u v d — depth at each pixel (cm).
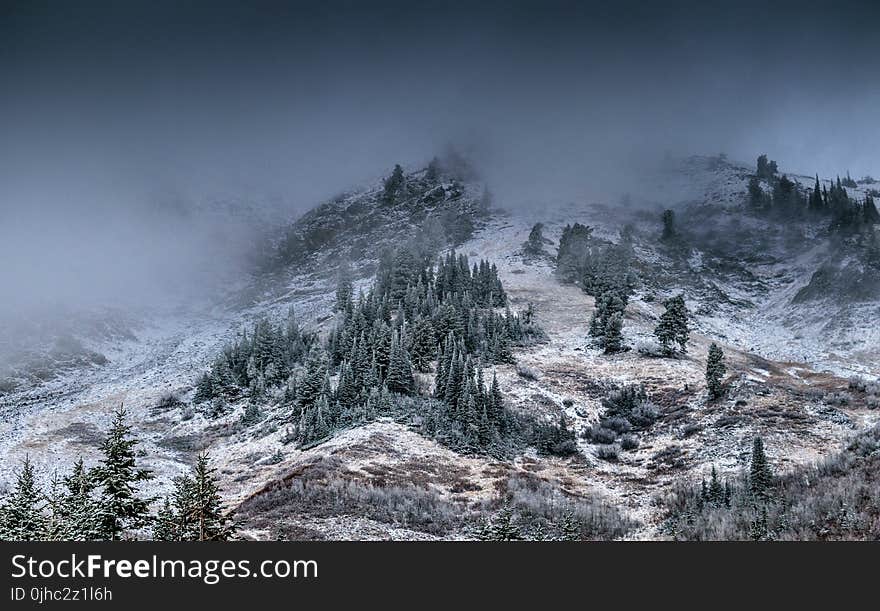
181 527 2870
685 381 7575
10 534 2712
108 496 2859
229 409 8394
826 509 3238
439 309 9225
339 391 6969
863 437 4653
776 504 3681
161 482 5672
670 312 8856
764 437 5569
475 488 4969
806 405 6244
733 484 4669
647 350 8856
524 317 10225
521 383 7719
